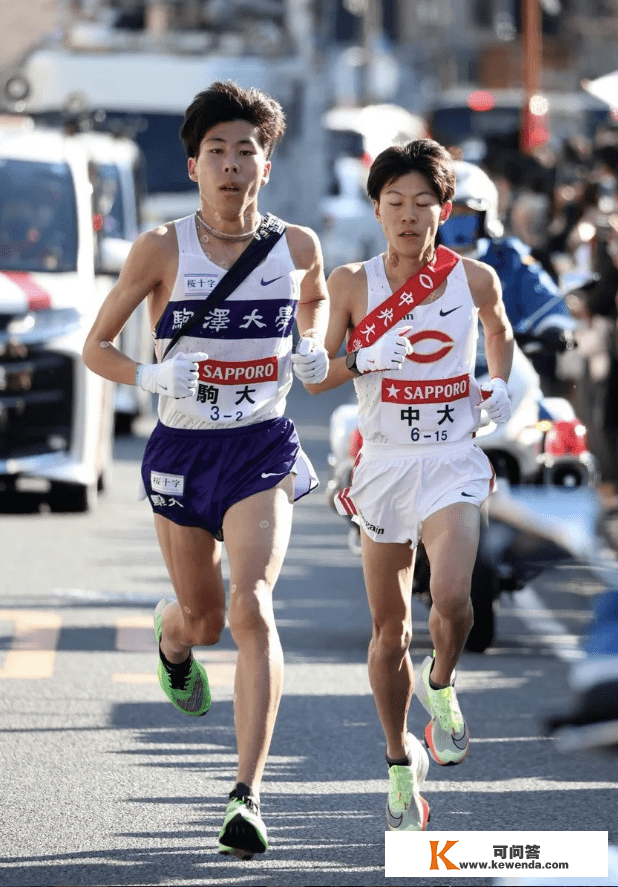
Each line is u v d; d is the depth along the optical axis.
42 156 48.12
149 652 31.03
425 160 20.75
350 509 21.66
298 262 20.66
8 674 29.23
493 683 29.31
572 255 51.66
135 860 20.14
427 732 21.75
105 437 49.34
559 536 23.86
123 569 38.84
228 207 20.17
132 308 20.48
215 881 19.50
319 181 113.94
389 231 20.89
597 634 12.96
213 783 23.36
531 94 103.62
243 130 20.23
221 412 20.53
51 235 47.19
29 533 43.56
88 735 25.62
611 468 42.66
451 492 20.98
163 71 96.62
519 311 31.58
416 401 21.05
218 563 21.27
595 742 12.78
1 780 23.25
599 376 42.88
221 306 20.31
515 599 36.75
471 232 31.19
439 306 21.03
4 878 19.39
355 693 28.38
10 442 45.03
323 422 67.50
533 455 31.09
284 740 25.44
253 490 20.47
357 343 21.17
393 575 21.11
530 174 62.03
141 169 68.62
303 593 37.12
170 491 20.70
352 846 20.84
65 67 95.44
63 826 21.34
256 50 106.38
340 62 155.12
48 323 45.25
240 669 19.56
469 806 22.48
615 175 51.44
